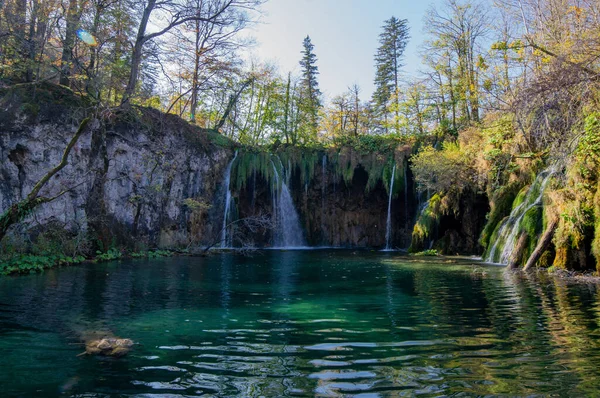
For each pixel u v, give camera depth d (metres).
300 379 4.32
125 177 20.86
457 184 22.59
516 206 17.59
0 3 16.84
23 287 10.26
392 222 31.84
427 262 18.09
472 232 22.95
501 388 4.06
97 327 6.46
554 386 4.10
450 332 6.20
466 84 27.78
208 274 13.54
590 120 10.40
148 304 8.36
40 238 15.59
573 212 12.97
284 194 31.55
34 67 17.78
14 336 5.90
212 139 28.66
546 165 17.11
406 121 37.19
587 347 5.34
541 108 10.00
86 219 17.73
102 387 4.09
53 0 17.70
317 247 32.09
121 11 19.41
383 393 3.96
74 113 17.19
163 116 24.12
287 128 38.50
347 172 31.56
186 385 4.15
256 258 20.44
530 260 14.13
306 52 57.50
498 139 19.80
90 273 13.16
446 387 4.09
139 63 23.16
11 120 15.91
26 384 4.16
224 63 28.25
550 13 15.38
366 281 12.00
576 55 10.05
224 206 28.89
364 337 5.94
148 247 22.00
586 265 12.82
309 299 9.07
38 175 16.50
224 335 6.05
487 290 10.09
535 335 5.96
